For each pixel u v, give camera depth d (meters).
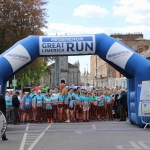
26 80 50.84
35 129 14.88
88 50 15.53
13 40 37.19
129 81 16.36
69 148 9.73
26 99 18.45
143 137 11.91
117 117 19.75
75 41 15.41
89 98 19.02
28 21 37.59
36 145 10.36
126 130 14.02
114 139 11.47
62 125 16.56
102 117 19.44
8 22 36.47
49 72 48.56
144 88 14.77
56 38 15.52
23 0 36.81
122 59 15.09
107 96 19.52
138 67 14.85
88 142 10.84
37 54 15.62
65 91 18.62
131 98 15.91
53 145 10.31
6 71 14.53
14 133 13.44
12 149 9.68
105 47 15.33
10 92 18.30
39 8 38.31
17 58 14.84
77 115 18.78
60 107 18.47
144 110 14.73
